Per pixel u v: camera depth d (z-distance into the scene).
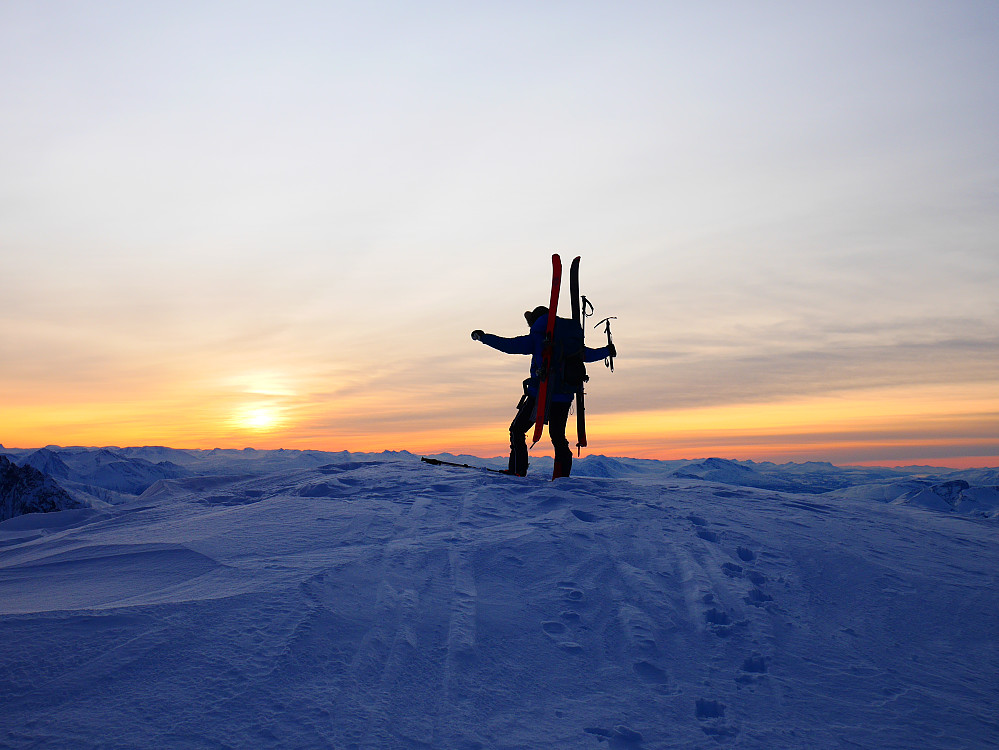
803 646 3.45
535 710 2.71
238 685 2.60
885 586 4.27
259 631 3.01
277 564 3.94
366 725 2.45
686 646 3.32
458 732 2.49
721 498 6.21
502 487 6.18
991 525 6.25
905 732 2.69
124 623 3.01
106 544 4.59
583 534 4.80
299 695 2.58
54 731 2.26
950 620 3.86
